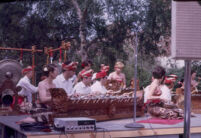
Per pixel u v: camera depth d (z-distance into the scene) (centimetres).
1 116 510
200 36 262
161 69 530
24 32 1219
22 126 370
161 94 536
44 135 341
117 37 1722
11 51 1404
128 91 566
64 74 543
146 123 450
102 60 1716
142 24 1711
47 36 1520
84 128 361
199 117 536
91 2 1666
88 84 559
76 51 1684
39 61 1506
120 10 1706
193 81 670
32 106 522
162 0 1720
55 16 1558
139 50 1716
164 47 1730
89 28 1714
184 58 264
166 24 1716
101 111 454
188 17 261
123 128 395
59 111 396
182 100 585
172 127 415
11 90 548
